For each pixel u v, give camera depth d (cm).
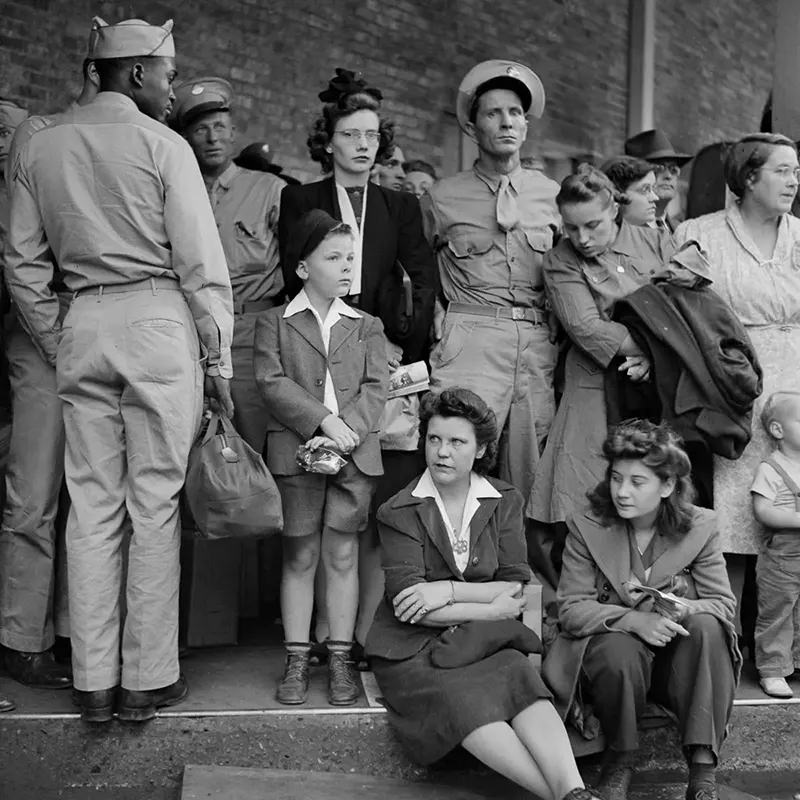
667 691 325
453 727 304
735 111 955
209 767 319
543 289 401
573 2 825
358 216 382
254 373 370
